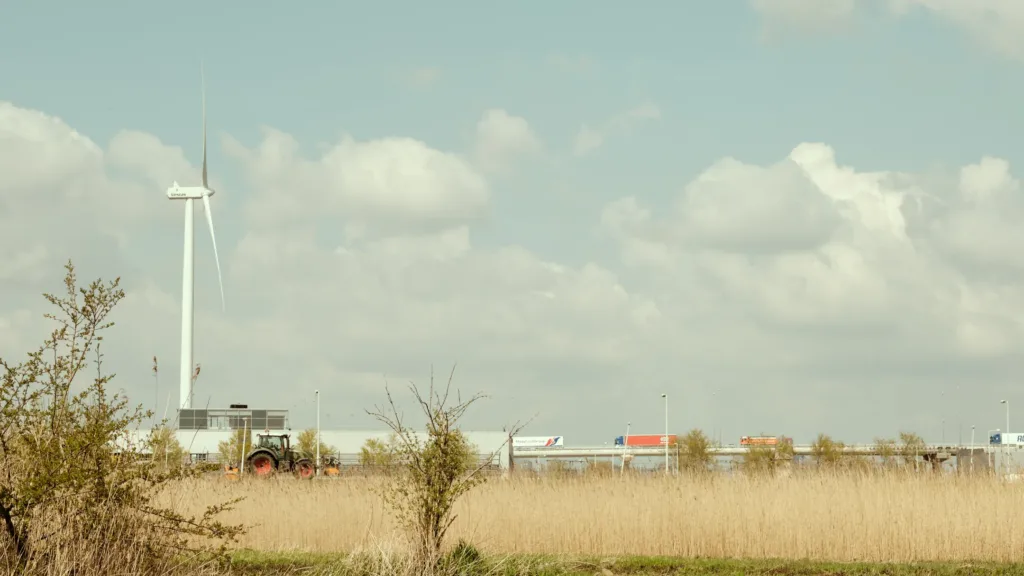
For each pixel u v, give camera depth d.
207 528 13.09
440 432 14.55
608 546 20.16
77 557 11.77
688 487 22.78
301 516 21.44
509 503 21.72
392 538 15.79
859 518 19.66
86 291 11.96
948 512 19.69
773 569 17.25
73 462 11.58
